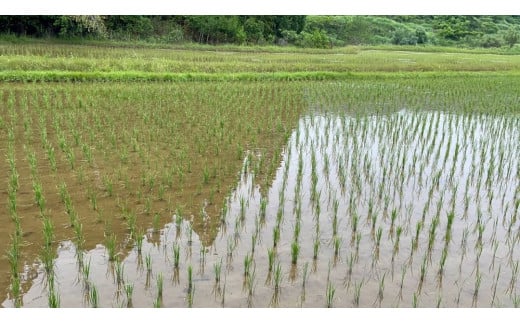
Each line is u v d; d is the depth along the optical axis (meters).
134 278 5.12
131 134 10.52
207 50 30.03
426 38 53.81
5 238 5.78
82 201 6.95
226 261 5.52
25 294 4.78
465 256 5.84
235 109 13.61
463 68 25.86
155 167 8.56
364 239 6.18
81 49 24.69
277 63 23.27
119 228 6.20
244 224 6.47
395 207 7.24
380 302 4.88
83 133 10.39
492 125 12.11
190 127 11.34
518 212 7.18
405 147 10.26
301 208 7.06
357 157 9.49
